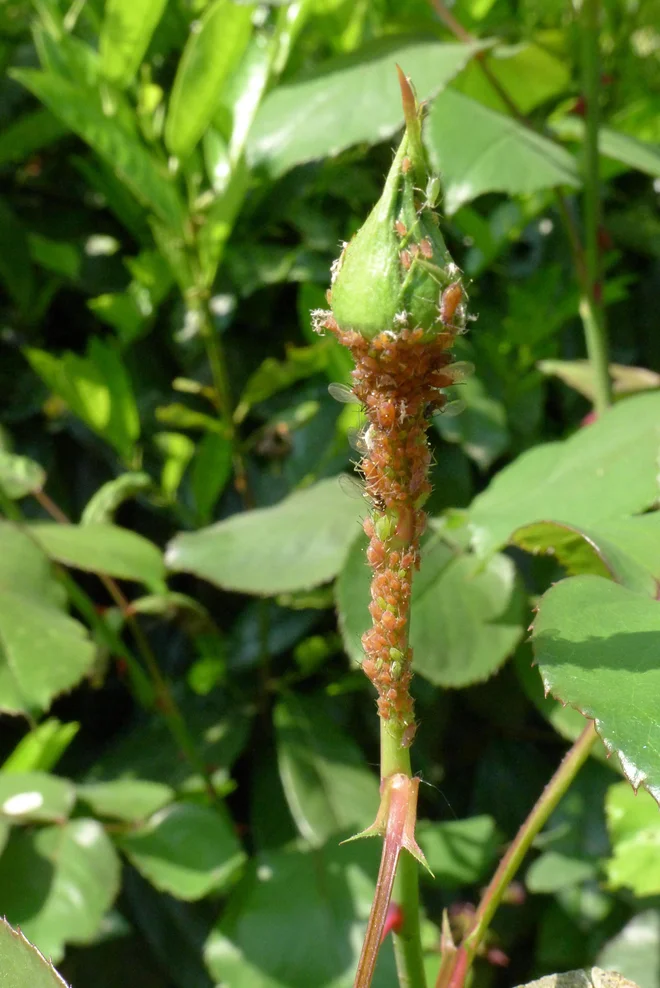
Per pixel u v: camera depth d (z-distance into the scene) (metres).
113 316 0.42
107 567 0.32
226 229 0.36
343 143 0.32
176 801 0.37
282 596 0.41
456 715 0.45
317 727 0.40
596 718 0.17
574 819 0.39
